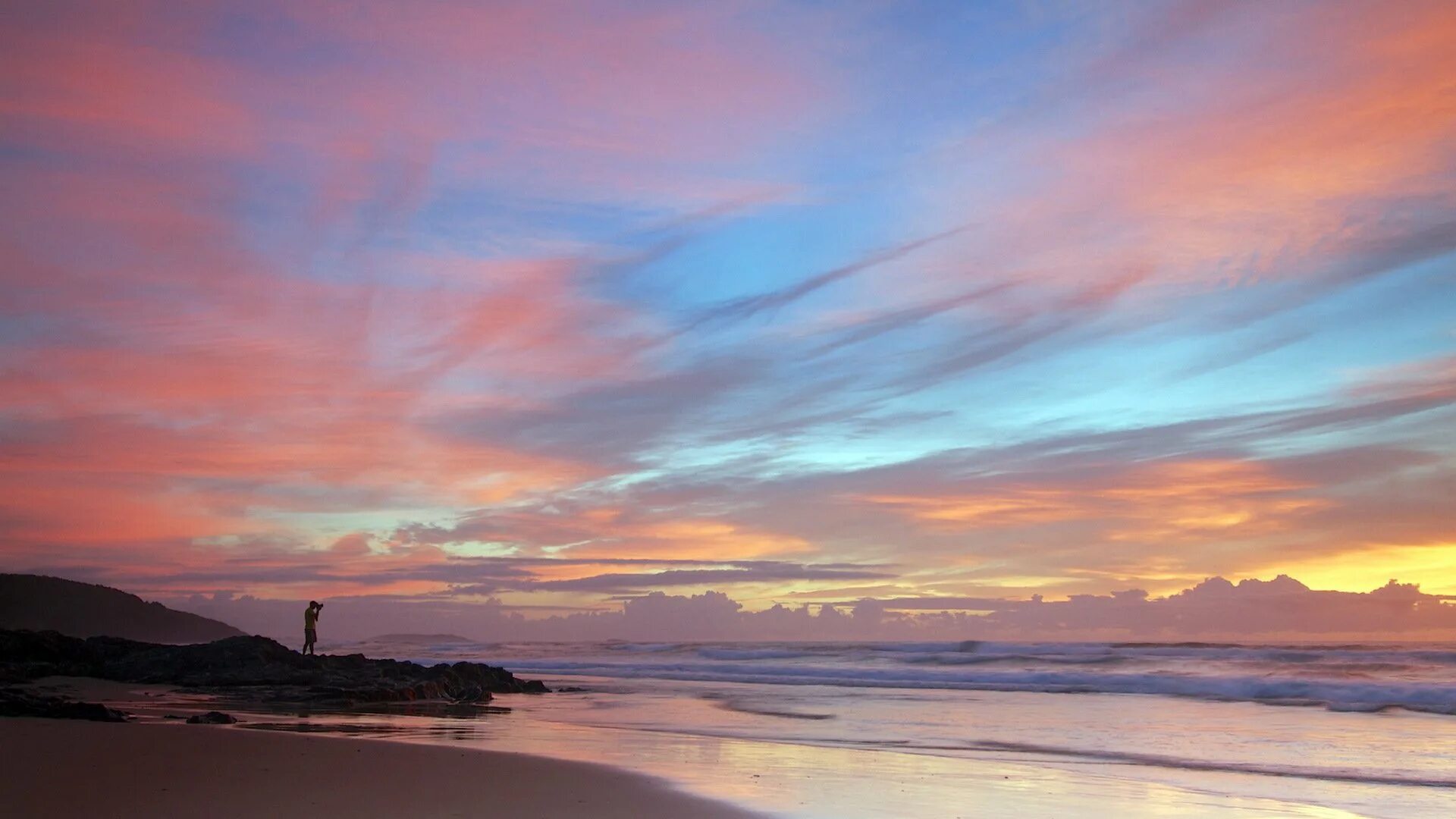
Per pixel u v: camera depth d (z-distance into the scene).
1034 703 26.22
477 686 28.02
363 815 8.76
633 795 10.45
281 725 18.06
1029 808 10.41
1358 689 26.05
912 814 9.84
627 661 56.25
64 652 30.70
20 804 8.91
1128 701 26.89
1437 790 12.01
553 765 12.55
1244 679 28.97
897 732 18.70
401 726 18.27
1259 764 14.28
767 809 9.82
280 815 8.65
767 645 72.25
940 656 47.66
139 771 10.90
